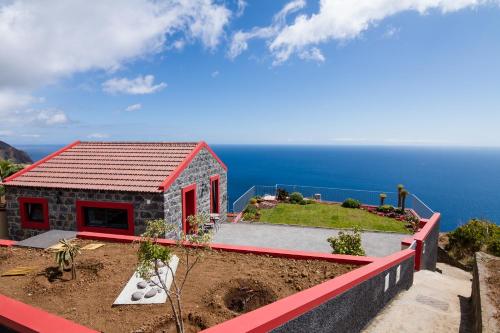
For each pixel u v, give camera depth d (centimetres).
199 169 1473
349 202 2236
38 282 569
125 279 587
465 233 1573
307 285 569
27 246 799
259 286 554
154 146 1509
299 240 1418
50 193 1265
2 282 582
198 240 486
